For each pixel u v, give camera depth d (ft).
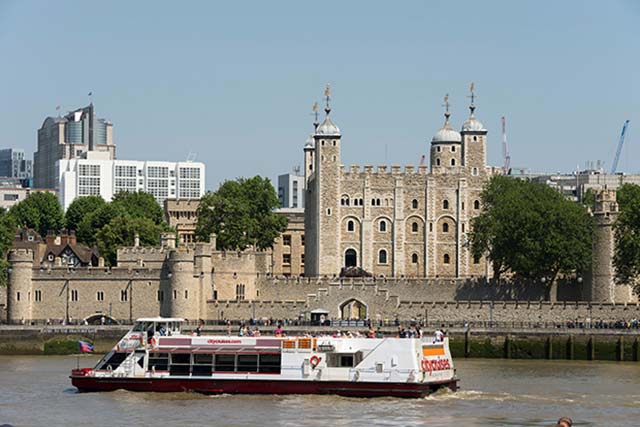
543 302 641.40
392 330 600.39
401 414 397.60
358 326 623.77
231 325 629.10
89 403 419.95
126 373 442.09
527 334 602.85
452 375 450.71
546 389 460.14
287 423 382.83
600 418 393.09
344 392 428.97
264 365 435.12
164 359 440.45
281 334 491.31
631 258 640.58
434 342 440.86
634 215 648.38
